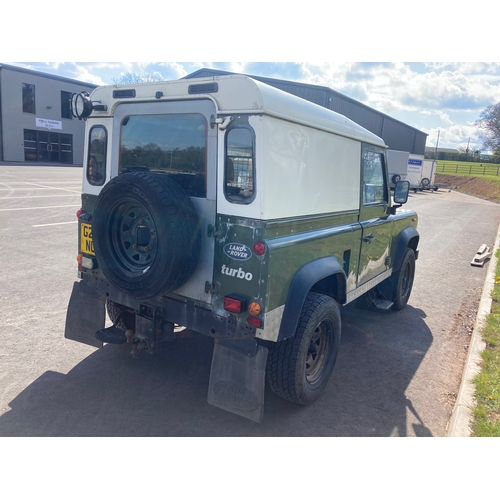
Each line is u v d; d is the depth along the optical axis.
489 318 5.61
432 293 7.33
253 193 2.96
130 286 3.18
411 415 3.70
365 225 4.60
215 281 3.17
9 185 17.09
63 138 34.38
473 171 51.66
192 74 22.67
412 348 5.09
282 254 3.10
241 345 3.13
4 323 4.93
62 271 6.88
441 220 16.98
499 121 50.62
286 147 3.16
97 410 3.46
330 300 3.67
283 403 3.75
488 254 10.28
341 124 3.99
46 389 3.71
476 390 3.88
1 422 3.24
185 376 4.05
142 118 3.45
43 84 32.41
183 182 3.26
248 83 2.90
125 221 3.32
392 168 27.67
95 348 4.49
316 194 3.63
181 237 2.97
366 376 4.35
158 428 3.28
